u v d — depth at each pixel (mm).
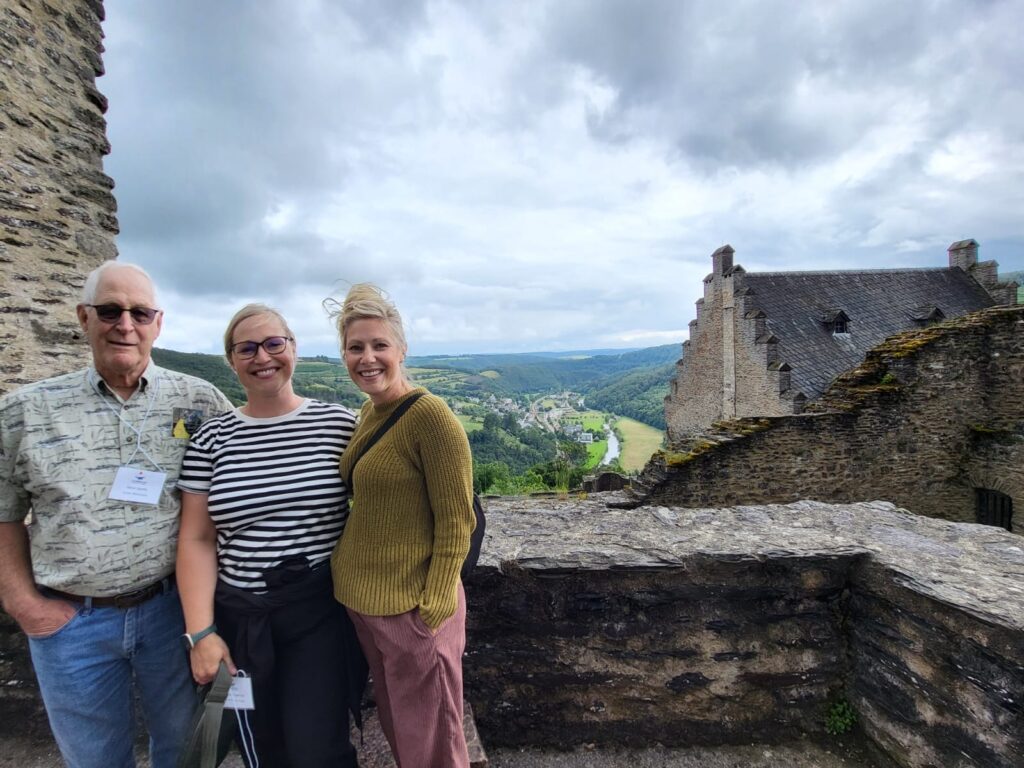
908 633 2262
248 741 1770
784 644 2549
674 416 21766
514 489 16609
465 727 2129
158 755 1960
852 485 8125
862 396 8094
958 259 21422
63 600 1743
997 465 8070
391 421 1710
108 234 4379
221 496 1740
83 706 1761
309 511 1779
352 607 1690
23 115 3605
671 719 2535
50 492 1680
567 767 2420
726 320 17531
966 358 8250
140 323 1774
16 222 3553
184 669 1931
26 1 3627
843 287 19000
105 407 1785
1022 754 1833
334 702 1810
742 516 3260
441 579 1630
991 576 2289
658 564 2447
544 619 2494
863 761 2428
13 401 1692
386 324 1710
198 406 1980
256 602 1707
